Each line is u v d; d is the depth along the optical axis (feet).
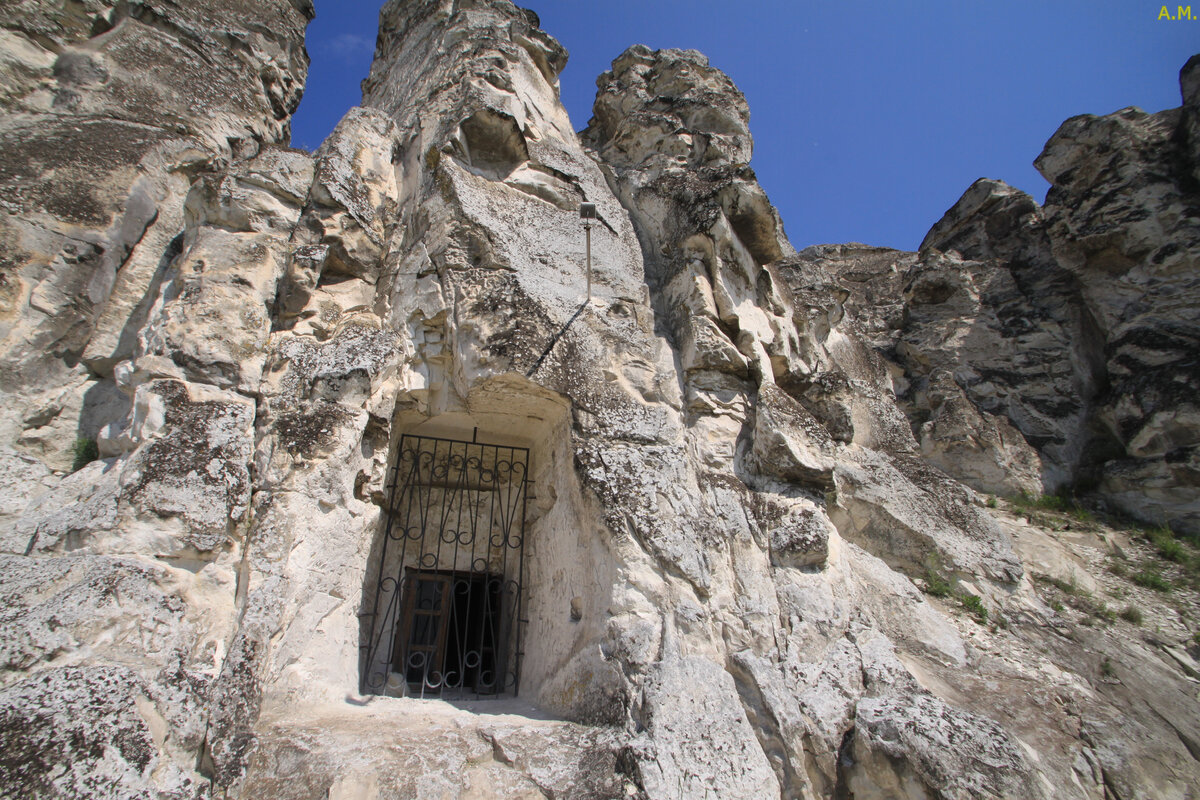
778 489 18.20
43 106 18.60
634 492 14.88
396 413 17.20
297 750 10.38
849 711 13.66
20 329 14.56
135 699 9.11
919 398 37.19
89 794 7.92
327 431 14.25
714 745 11.94
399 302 17.39
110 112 19.13
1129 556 26.03
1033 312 37.91
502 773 11.09
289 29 25.52
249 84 23.17
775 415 18.88
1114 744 15.07
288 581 12.57
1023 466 31.86
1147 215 34.40
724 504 16.33
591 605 14.34
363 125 20.53
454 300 16.78
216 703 10.32
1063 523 28.14
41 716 8.19
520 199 19.77
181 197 18.44
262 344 14.75
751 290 21.80
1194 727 16.80
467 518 18.61
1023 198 43.06
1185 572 24.84
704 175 22.81
